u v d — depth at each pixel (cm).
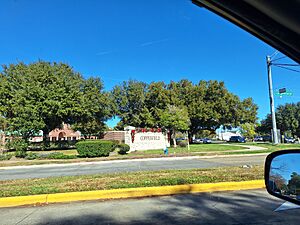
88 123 4672
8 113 3456
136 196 755
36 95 3425
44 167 1817
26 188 809
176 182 833
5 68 4122
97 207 661
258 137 7038
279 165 214
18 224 549
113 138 5069
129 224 533
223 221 534
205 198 716
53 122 4234
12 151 3075
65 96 3806
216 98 5331
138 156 2211
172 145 3684
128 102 5584
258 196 722
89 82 4691
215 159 1848
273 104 3041
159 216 577
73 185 838
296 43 185
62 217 589
